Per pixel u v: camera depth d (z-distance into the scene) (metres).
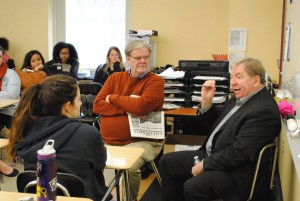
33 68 4.91
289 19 3.20
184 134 3.63
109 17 6.04
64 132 1.77
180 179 2.67
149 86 2.93
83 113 4.33
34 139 1.75
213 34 5.58
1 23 6.03
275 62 4.84
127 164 2.07
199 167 2.34
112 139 2.93
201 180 2.27
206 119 2.79
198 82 3.62
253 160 2.21
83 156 1.78
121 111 2.94
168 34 5.71
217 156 2.28
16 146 1.80
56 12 6.11
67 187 1.68
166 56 5.75
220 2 5.50
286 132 2.32
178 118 3.59
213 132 2.57
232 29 4.94
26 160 1.77
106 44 6.12
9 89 4.21
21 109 1.79
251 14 4.88
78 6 6.09
